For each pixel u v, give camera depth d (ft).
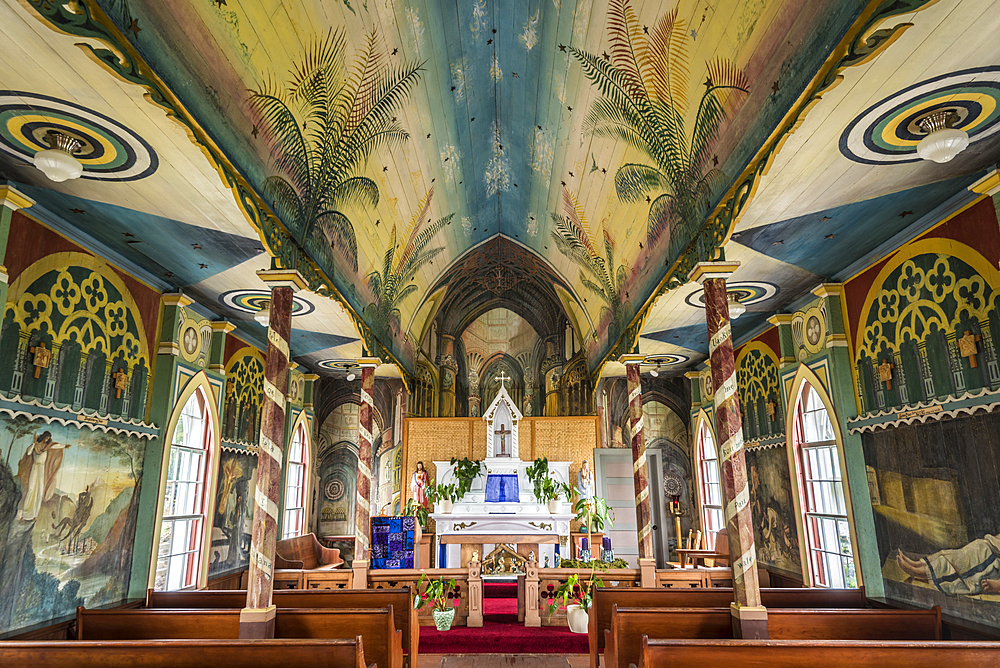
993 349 18.56
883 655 13.33
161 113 14.40
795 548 31.58
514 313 52.90
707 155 18.79
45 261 20.45
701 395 46.85
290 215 20.16
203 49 13.84
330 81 19.20
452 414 50.96
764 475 35.37
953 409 20.27
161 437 27.09
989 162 17.42
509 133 31.94
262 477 18.67
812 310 29.25
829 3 11.73
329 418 49.39
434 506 45.85
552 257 43.14
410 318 43.45
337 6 17.38
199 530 31.68
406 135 26.25
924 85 13.51
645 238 26.91
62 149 16.07
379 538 38.27
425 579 30.12
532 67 25.17
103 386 23.72
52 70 12.92
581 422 48.26
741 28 14.75
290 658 13.73
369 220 27.94
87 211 20.43
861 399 25.77
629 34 18.90
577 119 25.57
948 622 19.92
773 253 24.11
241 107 15.87
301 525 45.98
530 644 27.02
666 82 18.89
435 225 37.19
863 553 24.91
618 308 34.91
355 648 13.76
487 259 49.80
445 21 22.38
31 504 19.89
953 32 11.71
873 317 24.79
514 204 39.96
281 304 19.61
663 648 13.66
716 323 19.03
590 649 23.00
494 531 42.80
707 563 41.19
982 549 19.10
